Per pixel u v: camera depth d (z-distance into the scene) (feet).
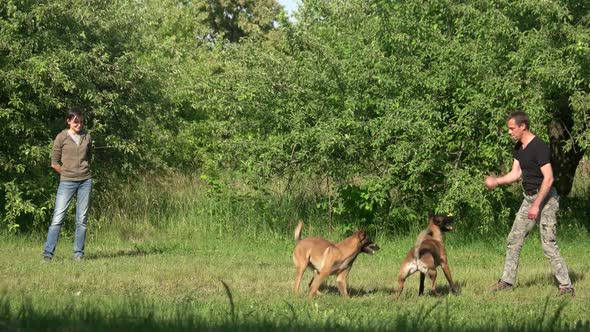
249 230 164.76
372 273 111.04
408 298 88.28
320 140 148.46
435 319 64.95
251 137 161.89
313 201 166.81
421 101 150.51
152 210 178.19
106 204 172.04
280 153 154.92
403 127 146.30
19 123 147.33
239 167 163.84
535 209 90.74
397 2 152.97
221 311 70.03
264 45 168.86
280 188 167.63
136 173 180.14
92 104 162.71
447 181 148.46
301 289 95.09
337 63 155.33
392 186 154.92
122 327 55.26
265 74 156.76
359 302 82.74
